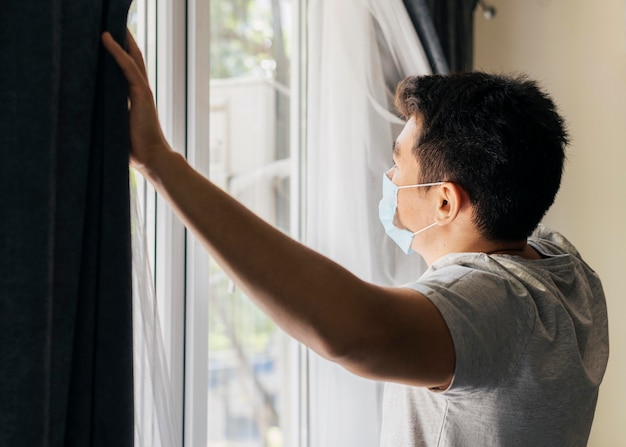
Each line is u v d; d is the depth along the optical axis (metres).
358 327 0.80
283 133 1.64
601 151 2.09
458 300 0.86
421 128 1.04
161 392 1.03
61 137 0.85
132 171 1.20
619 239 2.07
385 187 1.14
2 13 0.79
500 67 2.21
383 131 1.59
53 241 0.83
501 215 0.98
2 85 0.79
